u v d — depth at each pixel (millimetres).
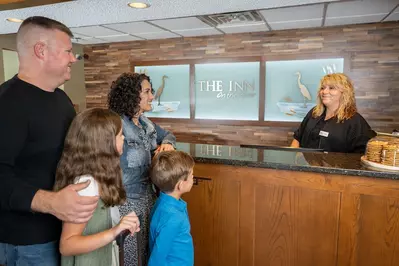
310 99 4305
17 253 1079
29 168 1052
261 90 4508
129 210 1481
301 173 1635
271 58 4359
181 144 2283
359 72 3977
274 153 1917
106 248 1096
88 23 3502
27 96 1036
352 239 1578
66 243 932
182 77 5000
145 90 1537
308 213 1649
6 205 928
